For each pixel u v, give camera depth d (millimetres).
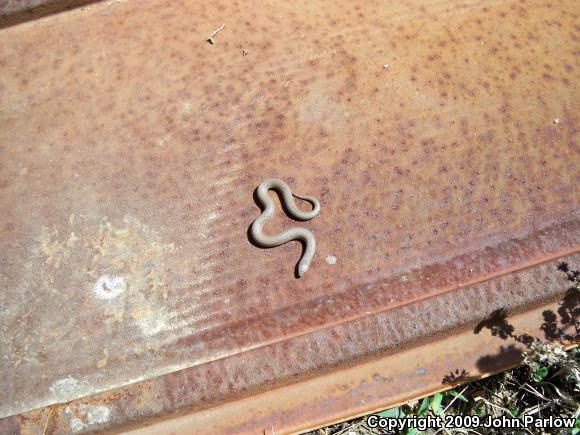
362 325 598
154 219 634
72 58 690
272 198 641
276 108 665
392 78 673
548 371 683
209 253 625
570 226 621
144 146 655
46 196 641
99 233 630
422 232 625
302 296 611
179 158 650
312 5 706
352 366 611
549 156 644
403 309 601
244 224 633
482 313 604
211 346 599
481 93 666
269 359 591
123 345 601
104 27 702
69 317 608
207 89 672
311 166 646
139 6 706
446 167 642
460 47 685
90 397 582
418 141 650
